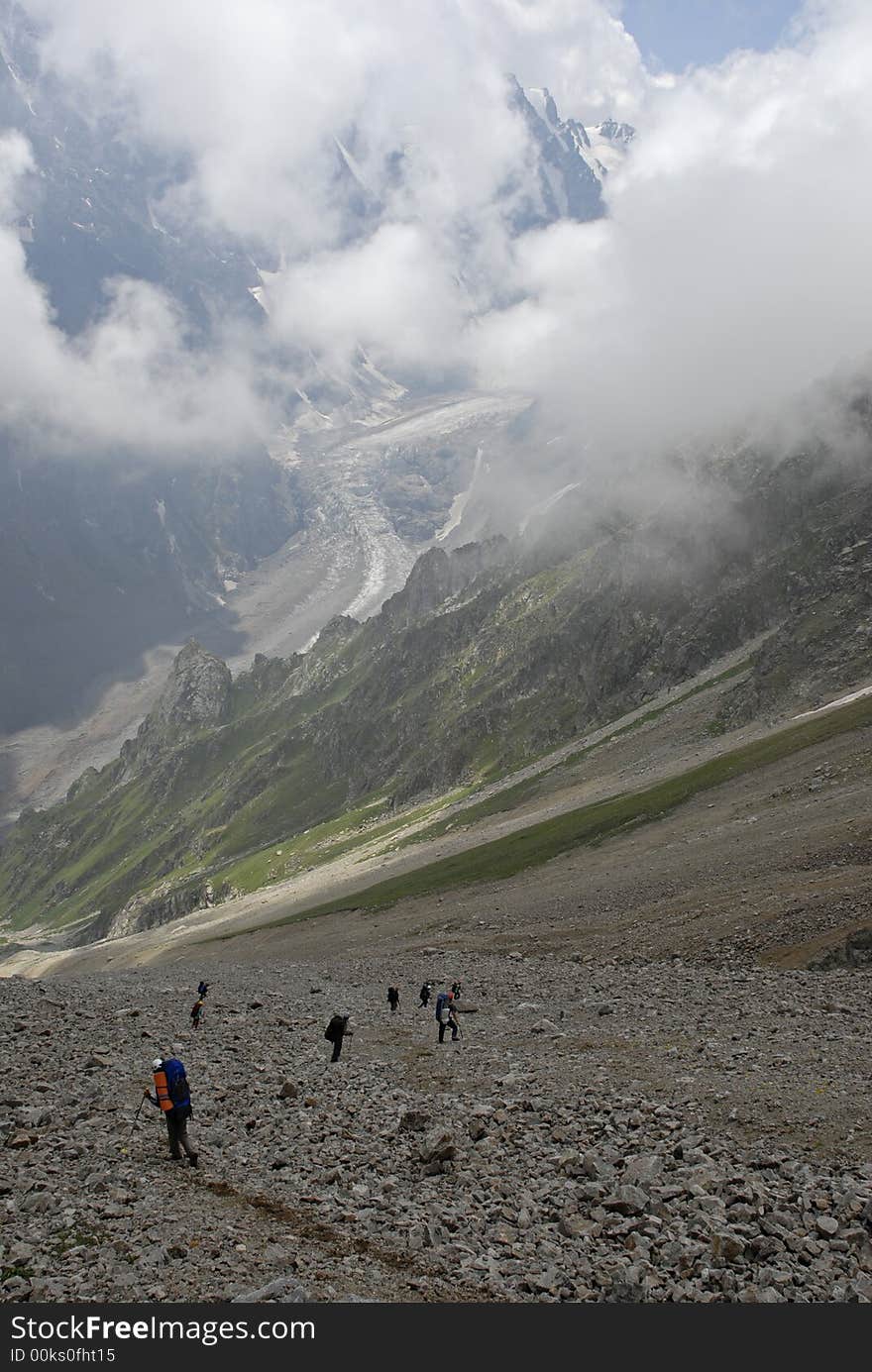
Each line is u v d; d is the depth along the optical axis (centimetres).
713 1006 4612
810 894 6378
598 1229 1845
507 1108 2823
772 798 10344
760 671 17512
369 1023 4909
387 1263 1686
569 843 12631
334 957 10456
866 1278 1655
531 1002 5469
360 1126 2697
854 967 5328
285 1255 1662
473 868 13500
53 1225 1748
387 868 18750
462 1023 4816
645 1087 3012
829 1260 1711
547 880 11200
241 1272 1590
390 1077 3459
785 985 5019
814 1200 1961
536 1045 3956
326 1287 1548
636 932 7156
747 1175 2112
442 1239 1795
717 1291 1612
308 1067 3641
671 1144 2395
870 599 17212
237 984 7850
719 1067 3244
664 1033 4003
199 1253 1658
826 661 16475
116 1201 1911
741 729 16400
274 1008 5609
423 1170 2256
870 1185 2041
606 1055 3612
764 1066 3200
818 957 5456
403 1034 4519
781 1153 2312
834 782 9919
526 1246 1780
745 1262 1706
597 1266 1698
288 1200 2014
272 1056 3859
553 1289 1598
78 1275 1528
